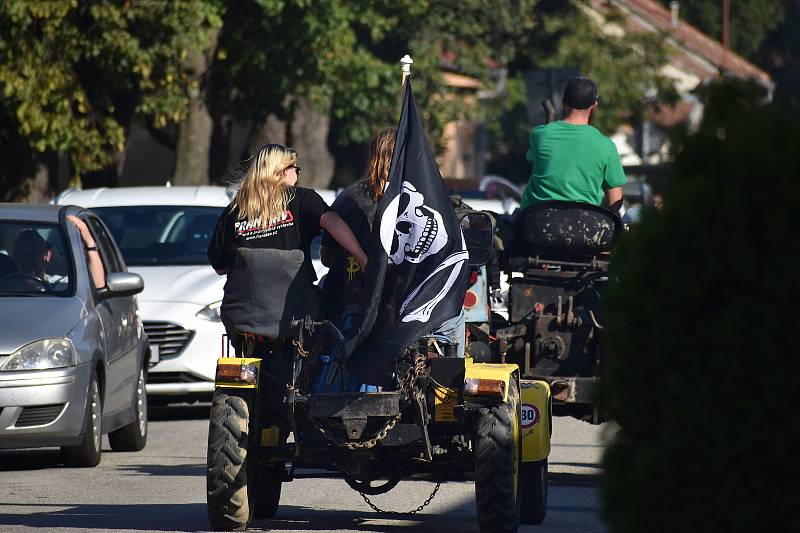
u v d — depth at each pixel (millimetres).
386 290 29500
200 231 59344
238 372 29797
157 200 60688
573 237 36438
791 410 15305
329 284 31672
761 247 15375
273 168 30891
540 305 37375
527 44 180375
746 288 15508
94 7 87125
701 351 15648
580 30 193125
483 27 147000
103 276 45938
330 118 128875
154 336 54344
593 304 37281
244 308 30312
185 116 94688
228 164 125000
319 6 103250
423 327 29016
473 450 29891
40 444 40469
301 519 32969
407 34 133500
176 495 37125
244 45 104625
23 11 83875
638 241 16016
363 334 29047
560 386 36781
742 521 15508
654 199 16469
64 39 86938
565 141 38438
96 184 106188
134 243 58688
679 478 15734
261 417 30484
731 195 15445
